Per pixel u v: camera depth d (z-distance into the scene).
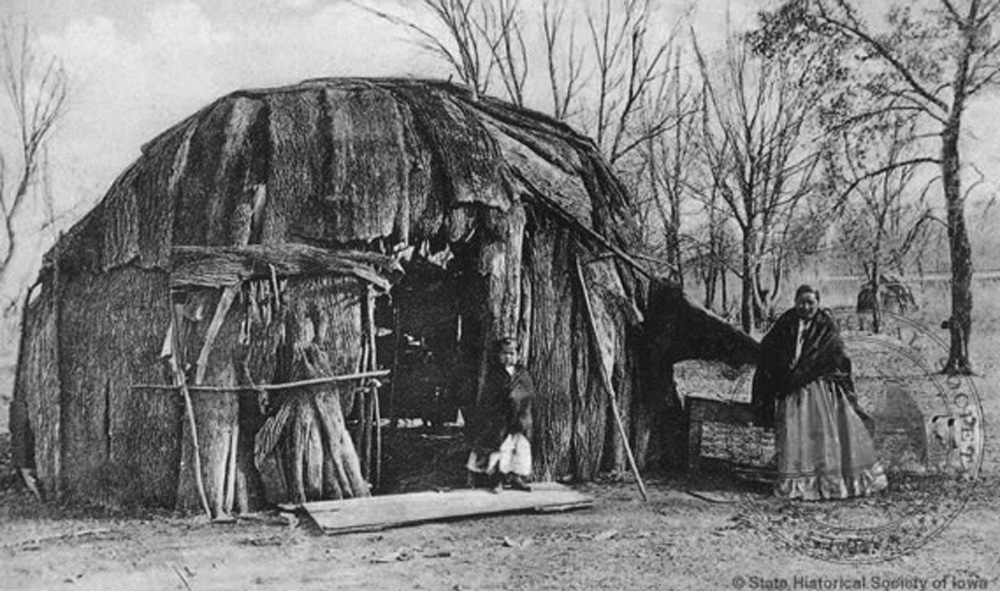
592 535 7.58
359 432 8.61
